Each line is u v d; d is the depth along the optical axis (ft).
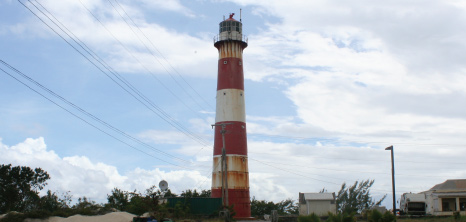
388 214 127.65
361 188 388.57
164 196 253.44
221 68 259.19
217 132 253.24
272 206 320.50
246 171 249.55
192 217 220.64
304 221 111.55
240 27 264.93
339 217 115.96
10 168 238.48
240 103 255.09
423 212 240.53
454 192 256.32
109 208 193.77
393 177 201.46
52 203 235.61
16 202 227.81
